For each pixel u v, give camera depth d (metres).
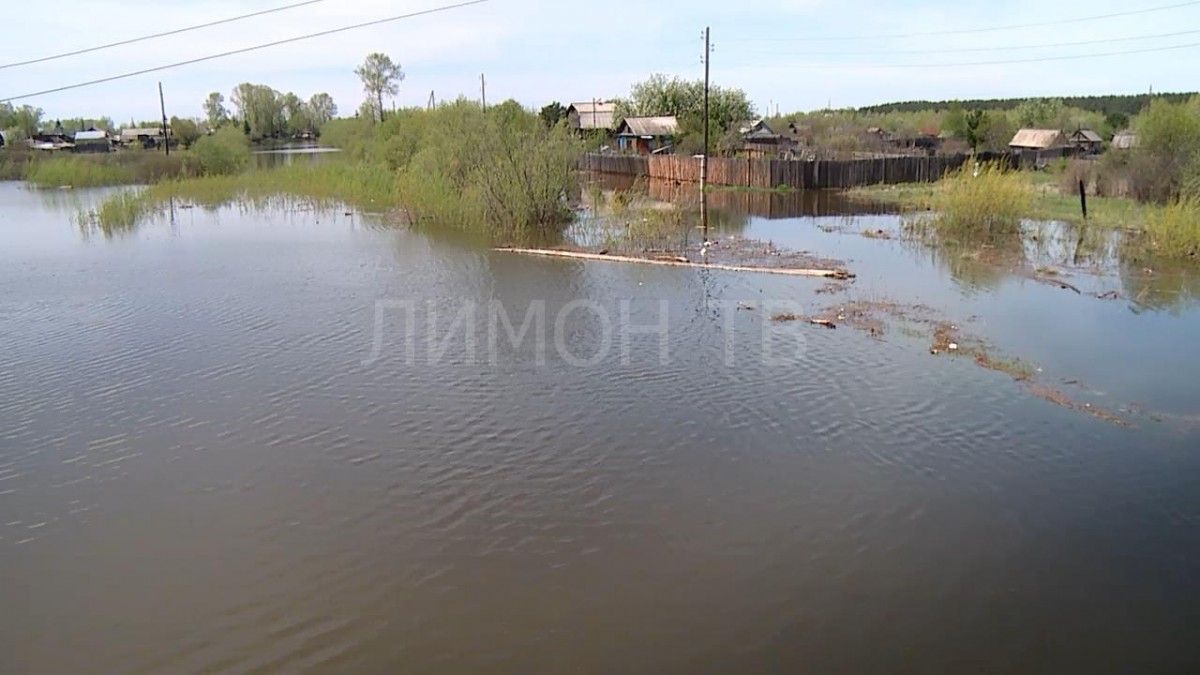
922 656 6.52
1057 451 10.00
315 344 14.32
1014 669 6.36
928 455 9.95
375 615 7.10
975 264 20.98
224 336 14.80
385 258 22.52
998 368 12.77
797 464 9.77
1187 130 28.94
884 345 14.03
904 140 58.16
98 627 6.99
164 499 9.07
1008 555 7.89
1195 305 16.61
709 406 11.48
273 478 9.52
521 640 6.75
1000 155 45.00
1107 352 13.59
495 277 19.81
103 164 51.56
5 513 8.81
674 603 7.21
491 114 31.27
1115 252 22.06
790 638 6.73
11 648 6.73
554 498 9.02
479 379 12.59
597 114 68.69
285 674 6.40
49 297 17.89
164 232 28.11
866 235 26.11
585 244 24.28
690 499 8.99
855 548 8.02
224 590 7.48
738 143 53.34
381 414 11.27
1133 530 8.29
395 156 42.16
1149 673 6.31
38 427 10.88
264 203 36.12
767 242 24.72
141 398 11.85
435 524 8.52
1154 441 10.23
